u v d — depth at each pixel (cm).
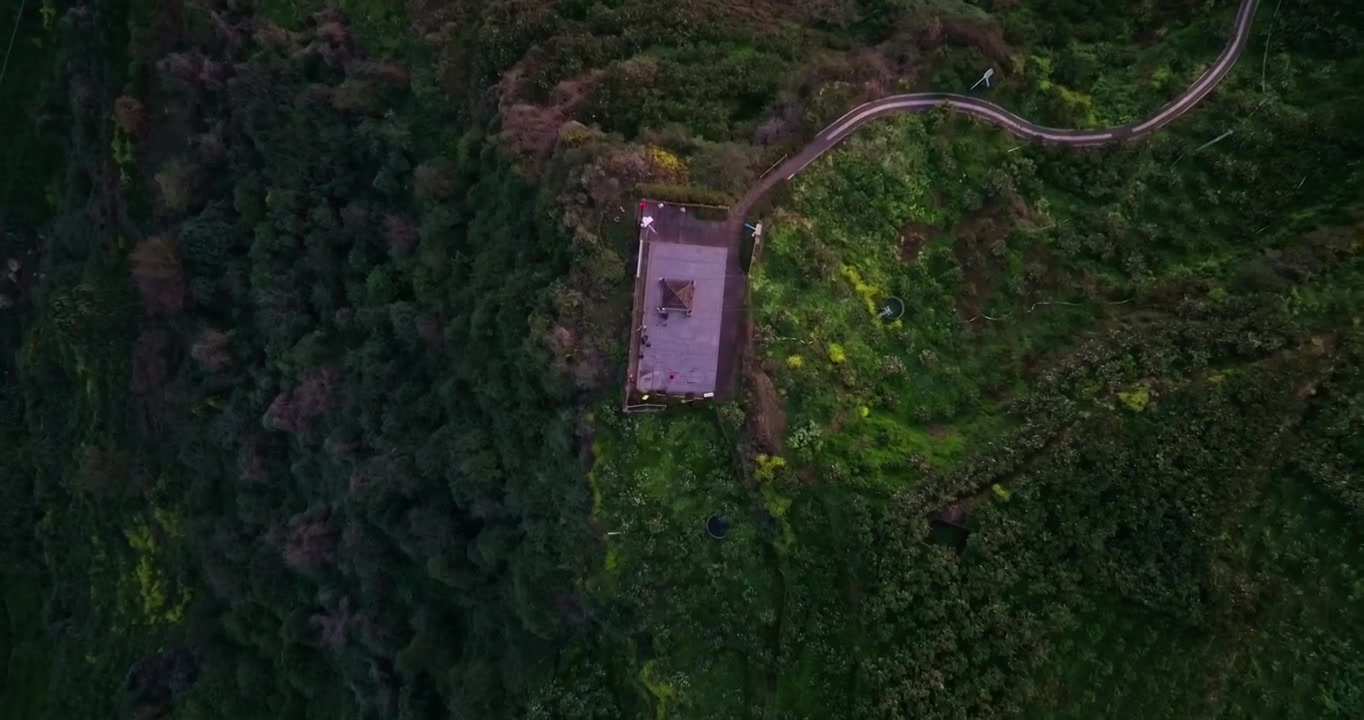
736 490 4506
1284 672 4150
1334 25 4616
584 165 4694
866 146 4784
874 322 4628
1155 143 4794
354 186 6284
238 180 6494
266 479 6612
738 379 4588
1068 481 4256
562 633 5038
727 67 5084
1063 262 4659
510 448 5053
